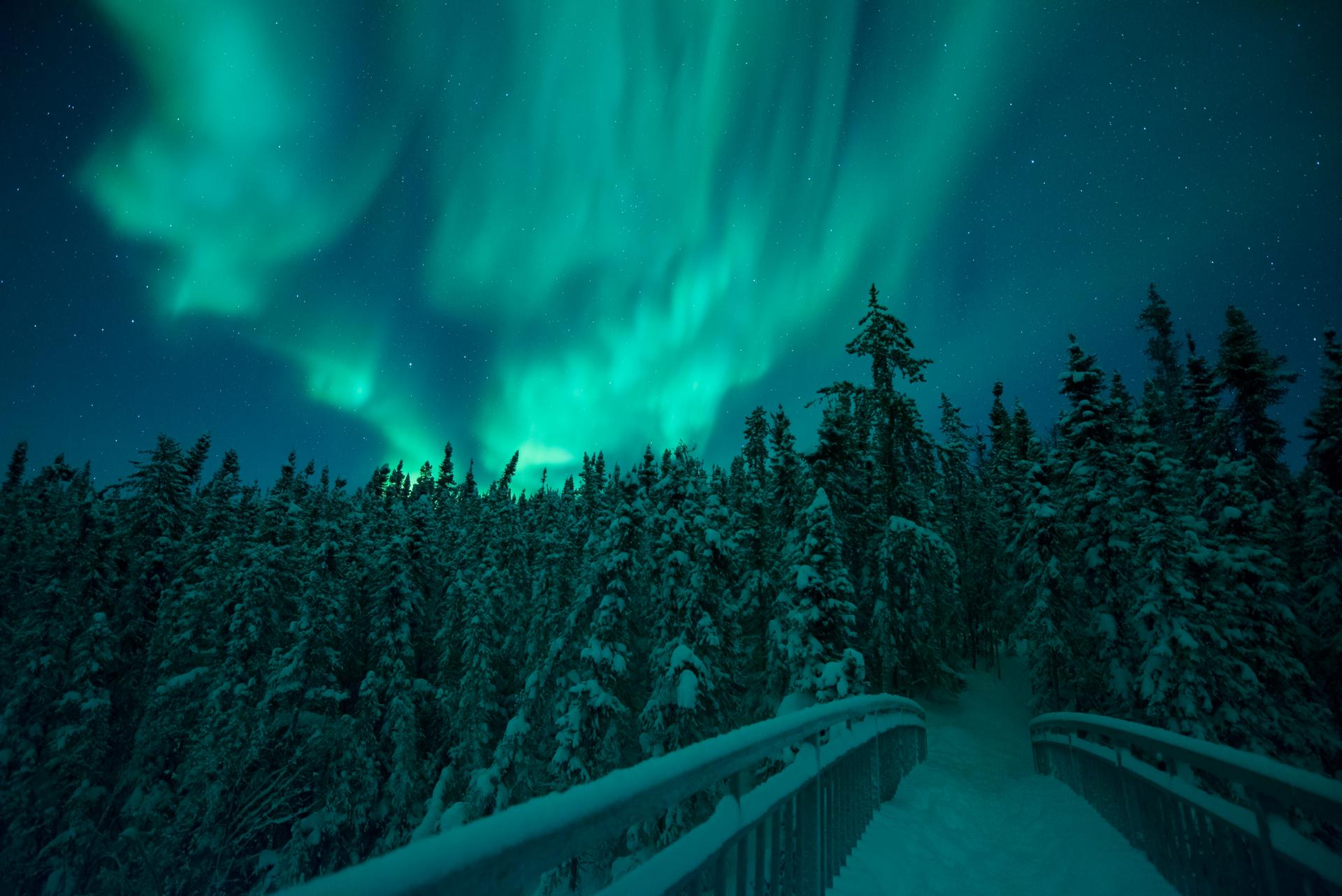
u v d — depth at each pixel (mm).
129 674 29516
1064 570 26781
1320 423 25547
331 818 24281
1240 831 3914
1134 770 5863
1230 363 29578
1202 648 19359
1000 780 13938
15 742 24125
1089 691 25250
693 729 20094
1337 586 22828
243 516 38156
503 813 1514
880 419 27781
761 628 27391
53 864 22562
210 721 22750
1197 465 31312
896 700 9305
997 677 38531
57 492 44719
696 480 25578
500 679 31344
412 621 31422
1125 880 5203
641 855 15320
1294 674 21359
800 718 4391
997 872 5926
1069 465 28469
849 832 5723
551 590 29844
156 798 24094
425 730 32000
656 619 23906
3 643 29578
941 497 39719
